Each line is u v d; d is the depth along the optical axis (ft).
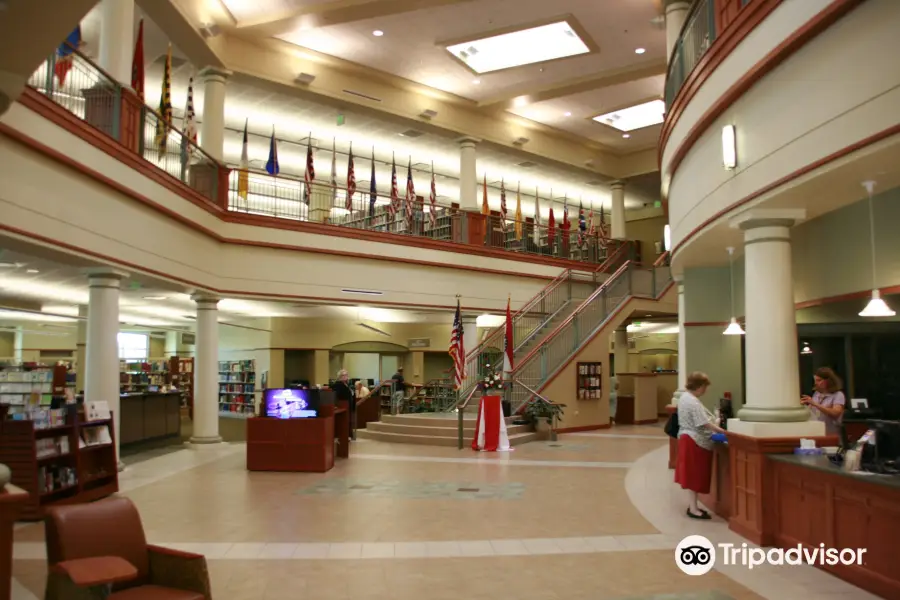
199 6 46.37
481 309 63.31
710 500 28.09
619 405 66.54
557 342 58.49
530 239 73.92
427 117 63.87
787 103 20.63
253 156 74.54
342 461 41.91
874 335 29.96
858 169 18.60
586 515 26.89
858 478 17.31
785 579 18.58
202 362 48.14
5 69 16.52
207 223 45.24
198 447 47.62
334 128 65.92
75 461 29.04
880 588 16.92
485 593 17.80
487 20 50.70
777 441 21.97
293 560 20.77
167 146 41.83
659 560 20.70
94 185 31.78
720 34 24.34
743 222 23.54
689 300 38.81
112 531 13.74
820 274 26.73
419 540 23.17
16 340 72.90
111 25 35.58
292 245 50.90
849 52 17.81
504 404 52.90
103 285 34.14
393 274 57.16
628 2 48.55
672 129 32.71
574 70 59.72
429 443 49.44
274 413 38.52
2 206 25.50
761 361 22.82
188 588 13.62
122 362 76.48
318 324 75.66
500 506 28.60
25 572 19.72
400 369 75.97
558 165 77.10
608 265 74.43
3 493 12.78
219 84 51.06
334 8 47.47
